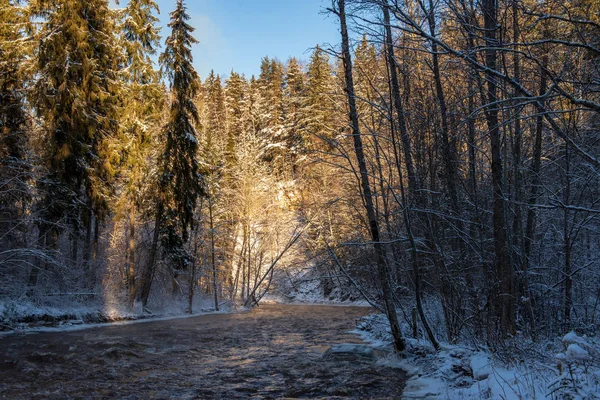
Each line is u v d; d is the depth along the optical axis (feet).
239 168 144.87
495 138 34.32
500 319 34.99
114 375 37.60
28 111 77.56
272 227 144.46
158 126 97.09
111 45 85.25
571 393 18.62
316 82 94.89
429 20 31.68
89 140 80.48
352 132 41.96
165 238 96.02
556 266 42.37
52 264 74.08
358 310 122.01
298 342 59.47
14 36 75.36
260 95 222.89
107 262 97.45
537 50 30.48
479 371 29.37
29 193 70.08
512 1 24.25
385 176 52.85
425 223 43.65
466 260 42.27
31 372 37.47
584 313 40.27
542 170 40.70
